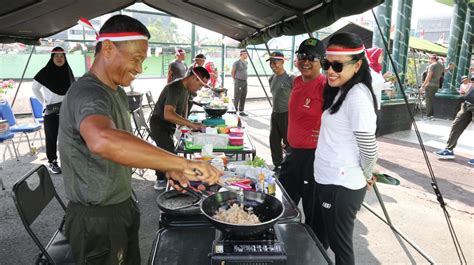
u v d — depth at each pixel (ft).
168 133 11.65
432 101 29.50
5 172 13.97
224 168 7.30
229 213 4.44
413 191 13.10
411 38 40.70
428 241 9.49
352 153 5.31
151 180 13.67
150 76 34.58
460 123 16.94
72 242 4.34
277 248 3.92
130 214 4.69
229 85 39.47
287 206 5.84
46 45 25.89
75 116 3.51
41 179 6.36
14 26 11.84
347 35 4.94
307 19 7.98
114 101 4.16
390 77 16.43
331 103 5.54
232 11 12.09
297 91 8.13
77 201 4.20
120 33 3.77
